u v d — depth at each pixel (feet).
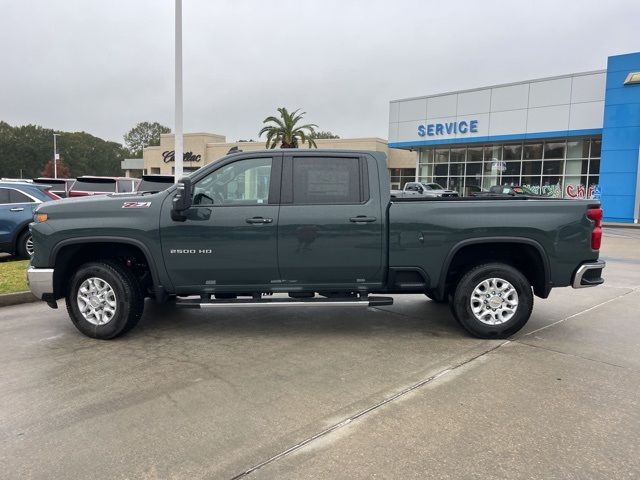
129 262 19.66
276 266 18.03
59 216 18.10
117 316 18.24
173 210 17.33
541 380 14.61
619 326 20.45
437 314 22.52
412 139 108.78
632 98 81.15
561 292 27.48
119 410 12.66
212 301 18.11
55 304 19.01
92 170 423.64
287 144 149.07
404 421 12.06
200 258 17.88
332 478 9.75
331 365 15.89
